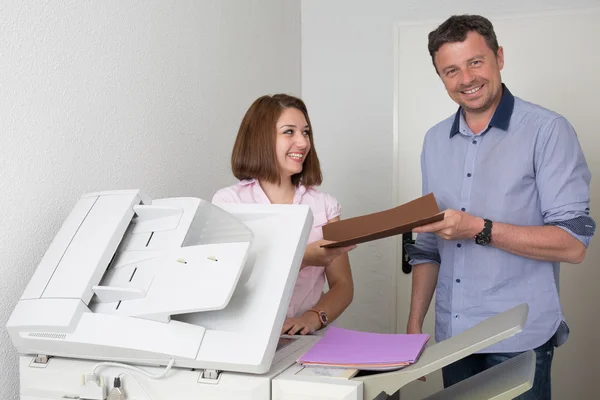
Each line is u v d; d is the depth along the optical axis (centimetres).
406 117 309
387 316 313
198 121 232
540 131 173
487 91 172
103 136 180
